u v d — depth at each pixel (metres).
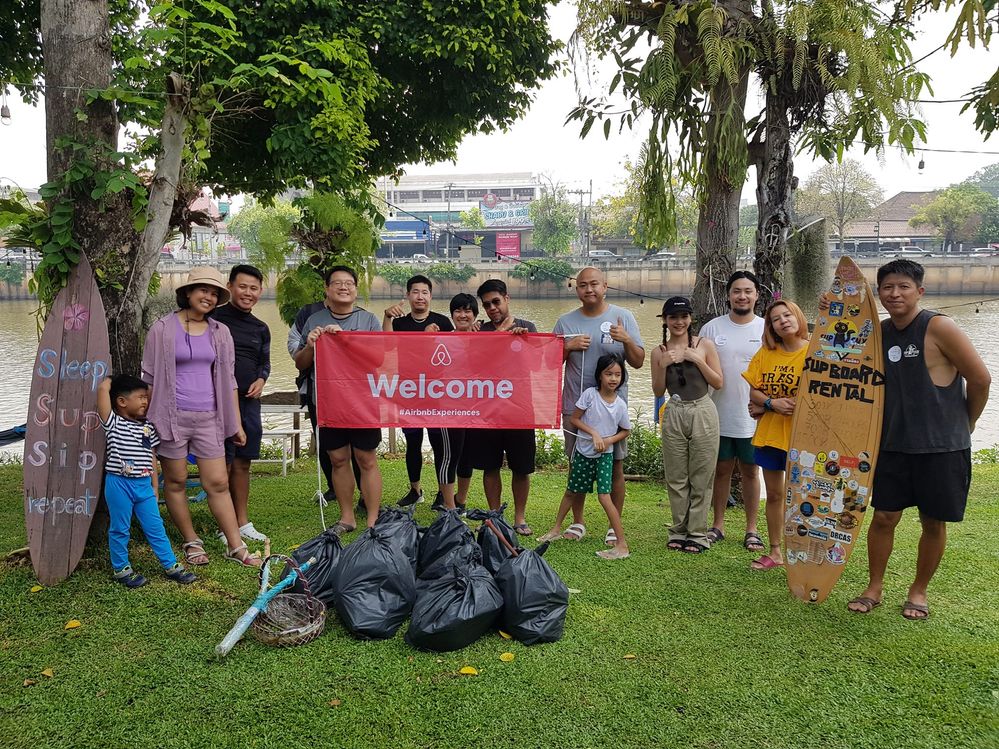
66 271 4.50
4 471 8.02
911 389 3.84
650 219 7.45
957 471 3.79
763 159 7.02
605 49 7.14
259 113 8.77
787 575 4.27
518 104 10.95
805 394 4.22
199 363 4.49
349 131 8.11
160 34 4.66
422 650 3.55
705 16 6.36
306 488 7.30
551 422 5.20
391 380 5.22
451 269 49.28
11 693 3.17
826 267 7.41
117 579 4.29
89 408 4.44
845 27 6.18
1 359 22.55
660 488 8.05
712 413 5.14
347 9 8.66
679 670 3.40
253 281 5.18
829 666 3.45
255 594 4.18
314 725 2.94
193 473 7.73
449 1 8.99
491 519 4.37
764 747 2.84
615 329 5.14
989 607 4.17
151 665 3.39
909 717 3.04
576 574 4.67
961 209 64.81
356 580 3.74
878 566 4.12
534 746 2.82
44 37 4.55
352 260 8.28
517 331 5.14
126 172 4.41
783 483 4.73
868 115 6.45
